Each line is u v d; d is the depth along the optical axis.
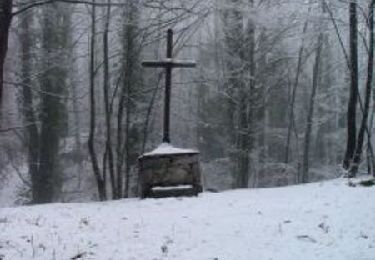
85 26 35.09
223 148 42.03
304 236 10.47
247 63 33.81
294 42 38.94
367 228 10.96
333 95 45.00
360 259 9.04
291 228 11.16
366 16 27.03
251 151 34.97
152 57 34.69
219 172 40.34
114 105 35.84
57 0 16.55
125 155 32.91
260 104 35.62
